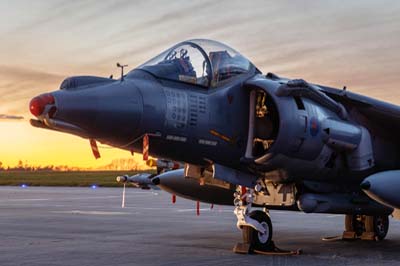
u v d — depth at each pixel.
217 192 11.58
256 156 9.55
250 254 9.54
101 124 7.82
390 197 8.72
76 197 32.09
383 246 11.12
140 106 8.16
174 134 8.57
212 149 9.08
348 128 9.81
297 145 9.12
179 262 8.58
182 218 18.00
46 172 105.19
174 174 11.67
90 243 11.14
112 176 80.31
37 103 7.32
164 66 8.94
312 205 9.64
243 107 9.40
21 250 9.99
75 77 8.15
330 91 10.22
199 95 8.96
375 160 10.89
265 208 10.40
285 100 9.09
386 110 10.20
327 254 9.73
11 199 29.61
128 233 13.21
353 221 12.35
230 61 9.59
